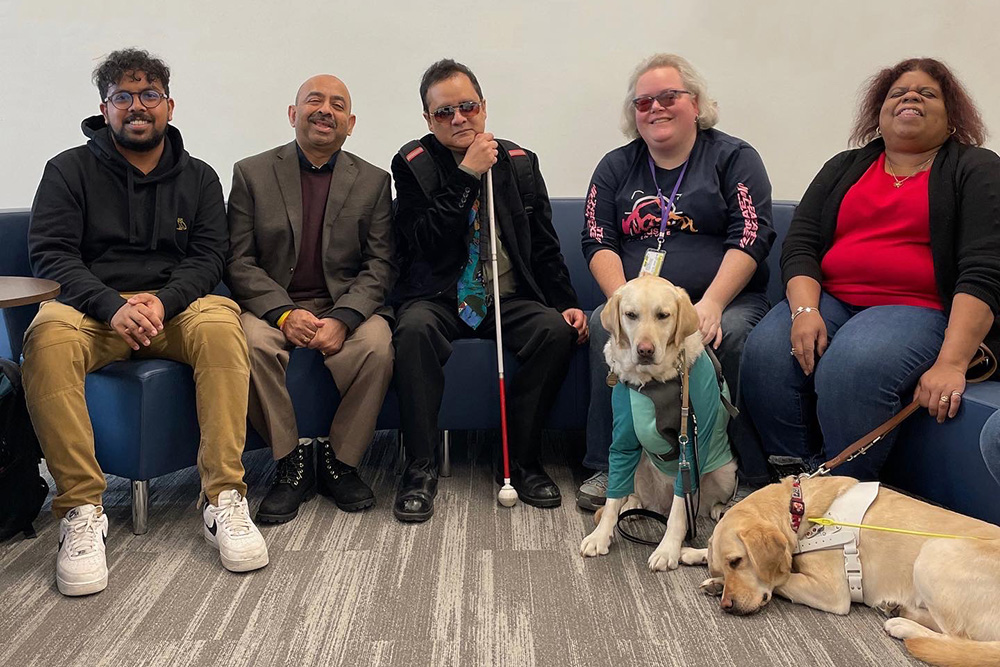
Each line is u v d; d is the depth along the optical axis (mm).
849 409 1966
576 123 3156
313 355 2281
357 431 2250
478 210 2455
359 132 3174
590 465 2299
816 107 3109
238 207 2416
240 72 3119
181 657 1509
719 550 1664
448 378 2398
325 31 3088
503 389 2279
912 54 3055
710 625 1614
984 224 1961
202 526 2127
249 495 2357
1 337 2402
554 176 3209
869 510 1638
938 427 1875
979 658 1313
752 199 2375
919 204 2082
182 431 2119
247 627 1615
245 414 2035
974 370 1967
